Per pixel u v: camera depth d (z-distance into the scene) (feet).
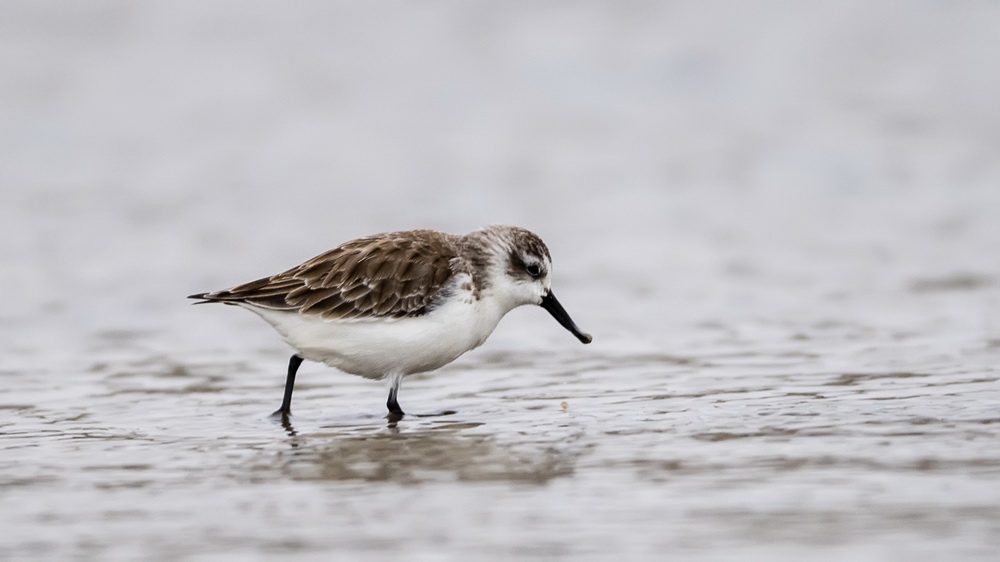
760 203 66.18
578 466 28.91
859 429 31.22
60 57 89.61
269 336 46.91
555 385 38.91
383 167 73.10
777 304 49.39
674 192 68.18
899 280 52.19
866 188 67.87
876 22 93.97
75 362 42.86
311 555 23.12
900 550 22.44
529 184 69.87
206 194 68.13
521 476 28.25
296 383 40.27
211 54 91.25
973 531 23.25
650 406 35.29
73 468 29.73
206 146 76.79
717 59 88.53
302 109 83.10
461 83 86.89
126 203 66.18
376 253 36.50
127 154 75.05
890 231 60.54
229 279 54.03
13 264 55.77
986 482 26.20
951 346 41.52
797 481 26.81
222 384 40.01
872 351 41.39
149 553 23.45
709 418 33.30
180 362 42.98
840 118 78.84
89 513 25.96
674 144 76.07
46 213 64.08
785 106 81.66
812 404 34.42
